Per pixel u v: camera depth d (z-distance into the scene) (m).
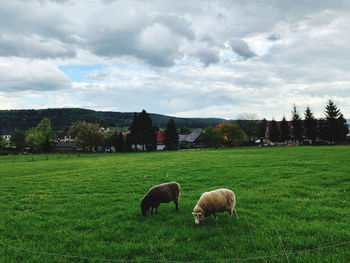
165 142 92.50
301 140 86.50
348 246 6.39
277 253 6.13
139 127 90.81
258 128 97.94
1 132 159.50
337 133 73.38
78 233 8.31
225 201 8.54
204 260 6.00
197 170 23.39
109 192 15.36
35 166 36.06
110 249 6.89
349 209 9.46
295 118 85.94
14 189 17.30
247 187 14.96
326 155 31.44
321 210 9.45
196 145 105.38
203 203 8.35
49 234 8.30
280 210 9.74
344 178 15.54
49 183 19.53
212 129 82.12
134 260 6.20
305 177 16.75
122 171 25.11
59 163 40.56
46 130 120.81
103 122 152.00
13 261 6.51
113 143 97.69
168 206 11.27
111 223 9.26
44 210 11.36
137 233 8.02
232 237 7.23
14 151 104.50
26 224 9.42
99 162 39.66
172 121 92.75
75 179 21.11
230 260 5.88
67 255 6.71
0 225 9.46
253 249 6.46
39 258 6.64
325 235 7.11
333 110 74.44
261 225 8.09
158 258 6.28
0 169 33.25
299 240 6.80
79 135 89.31
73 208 11.60
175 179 18.86
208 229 7.98
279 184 15.02
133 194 14.23
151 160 38.28
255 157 33.75
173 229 8.16
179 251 6.53
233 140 84.56
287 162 25.44
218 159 33.53
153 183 17.62
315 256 5.92
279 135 88.62
